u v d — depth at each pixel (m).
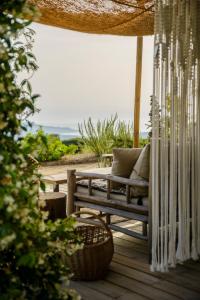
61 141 11.05
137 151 4.17
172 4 3.16
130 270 3.26
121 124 9.57
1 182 1.35
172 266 3.26
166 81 3.15
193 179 3.44
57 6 3.85
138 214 3.73
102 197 4.12
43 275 1.57
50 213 4.16
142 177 3.76
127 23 4.50
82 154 10.41
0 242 1.33
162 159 3.20
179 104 3.27
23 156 1.51
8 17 1.44
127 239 4.16
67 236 1.70
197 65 3.39
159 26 3.09
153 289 2.87
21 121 1.56
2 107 1.41
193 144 3.42
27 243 1.45
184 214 3.37
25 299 1.42
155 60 3.11
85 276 3.00
